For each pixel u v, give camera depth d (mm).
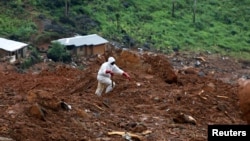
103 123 14125
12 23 87500
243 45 99875
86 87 20266
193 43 95750
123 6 105000
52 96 15031
